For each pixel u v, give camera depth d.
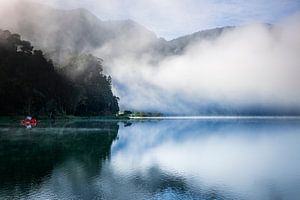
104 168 28.84
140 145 47.25
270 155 38.78
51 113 126.19
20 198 19.50
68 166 29.41
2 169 27.75
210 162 33.34
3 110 105.25
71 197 19.80
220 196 20.70
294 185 23.72
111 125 95.62
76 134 60.00
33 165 29.66
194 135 66.00
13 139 49.47
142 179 24.89
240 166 31.30
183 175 26.80
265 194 21.28
